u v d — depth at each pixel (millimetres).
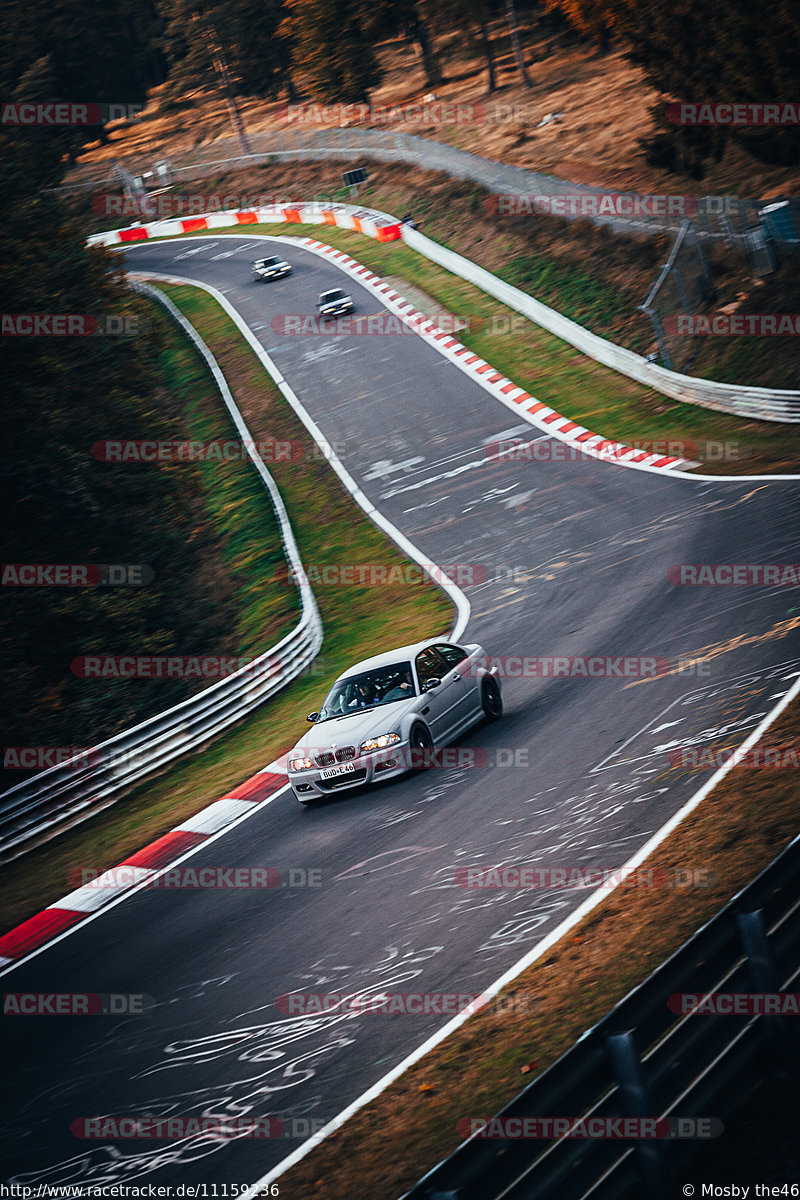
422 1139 5434
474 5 69562
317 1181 5348
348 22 71875
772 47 31562
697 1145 4496
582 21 56844
